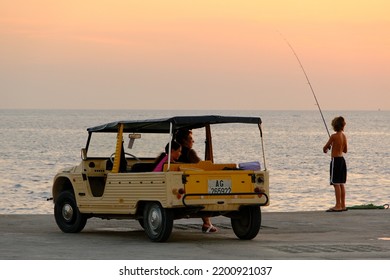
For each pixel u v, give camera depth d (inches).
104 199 1123.3
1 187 3823.8
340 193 1518.2
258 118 1086.4
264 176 1078.4
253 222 1095.6
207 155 1175.6
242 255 947.3
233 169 1095.6
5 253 955.3
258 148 7140.8
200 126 1152.2
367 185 4037.9
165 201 1031.0
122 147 1134.4
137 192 1074.1
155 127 1143.0
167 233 1051.3
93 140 1173.1
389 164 5792.3
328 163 5570.9
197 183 1039.0
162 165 1071.0
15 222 1336.1
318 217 1409.9
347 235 1166.3
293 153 6707.7
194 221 1366.9
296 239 1116.5
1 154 6486.2
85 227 1273.4
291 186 3818.9
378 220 1363.2
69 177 1179.3
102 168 1174.3
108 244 1048.8
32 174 4608.8
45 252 966.4
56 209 1205.1
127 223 1334.9
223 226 1283.2
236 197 1059.3
